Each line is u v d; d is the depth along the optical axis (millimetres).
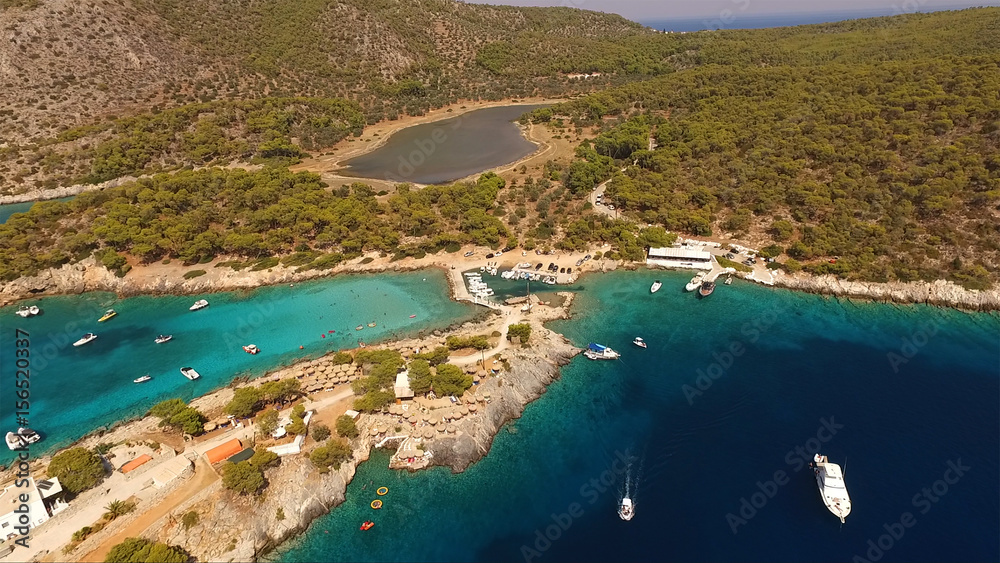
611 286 124062
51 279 126188
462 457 77125
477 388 87625
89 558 60219
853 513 67062
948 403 84250
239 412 80125
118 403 91062
